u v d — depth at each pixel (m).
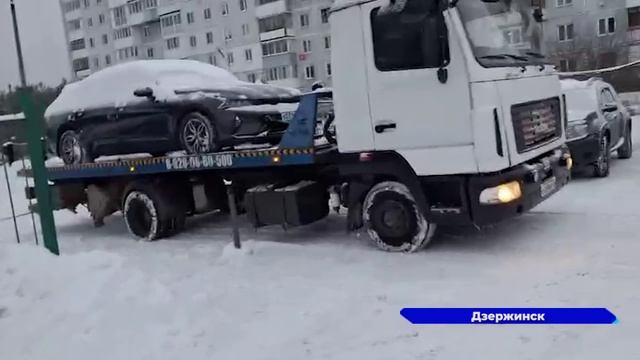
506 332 3.90
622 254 5.38
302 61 44.44
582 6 36.41
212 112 7.25
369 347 3.84
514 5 6.02
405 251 6.10
